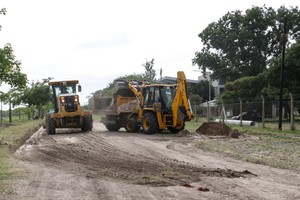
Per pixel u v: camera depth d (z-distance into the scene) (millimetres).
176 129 22625
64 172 10203
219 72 56719
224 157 13000
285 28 25297
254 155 12984
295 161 11656
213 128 20750
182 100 21734
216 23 57344
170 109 22297
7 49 17203
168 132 23359
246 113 37344
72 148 15625
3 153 13555
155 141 18281
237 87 41688
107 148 15625
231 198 7434
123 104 24547
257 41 55000
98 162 11953
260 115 37250
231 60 56531
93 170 10477
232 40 54156
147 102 22938
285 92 35344
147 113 22406
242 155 13016
